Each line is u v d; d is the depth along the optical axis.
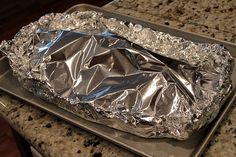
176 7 0.70
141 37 0.55
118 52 0.51
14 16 1.83
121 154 0.43
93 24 0.59
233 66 0.50
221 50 0.49
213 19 0.65
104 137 0.43
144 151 0.41
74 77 0.49
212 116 0.41
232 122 0.45
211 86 0.43
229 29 0.61
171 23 0.65
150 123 0.41
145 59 0.50
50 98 0.48
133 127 0.42
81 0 1.88
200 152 0.39
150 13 0.69
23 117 0.49
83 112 0.45
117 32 0.57
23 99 0.51
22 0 1.95
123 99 0.45
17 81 0.55
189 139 0.42
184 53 0.50
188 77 0.46
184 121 0.40
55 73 0.50
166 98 0.44
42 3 1.91
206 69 0.46
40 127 0.47
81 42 0.54
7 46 0.56
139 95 0.45
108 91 0.46
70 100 0.45
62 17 0.61
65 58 0.52
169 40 0.53
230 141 0.42
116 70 0.49
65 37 0.56
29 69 0.51
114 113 0.43
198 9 0.68
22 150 0.65
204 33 0.61
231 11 0.66
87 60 0.51
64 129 0.47
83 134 0.46
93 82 0.48
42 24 0.61
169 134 0.40
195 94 0.43
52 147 0.44
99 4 1.81
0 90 0.54
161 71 0.47
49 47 0.55
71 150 0.44
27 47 0.56
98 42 0.54
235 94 0.46
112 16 0.67
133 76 0.48
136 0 0.75
